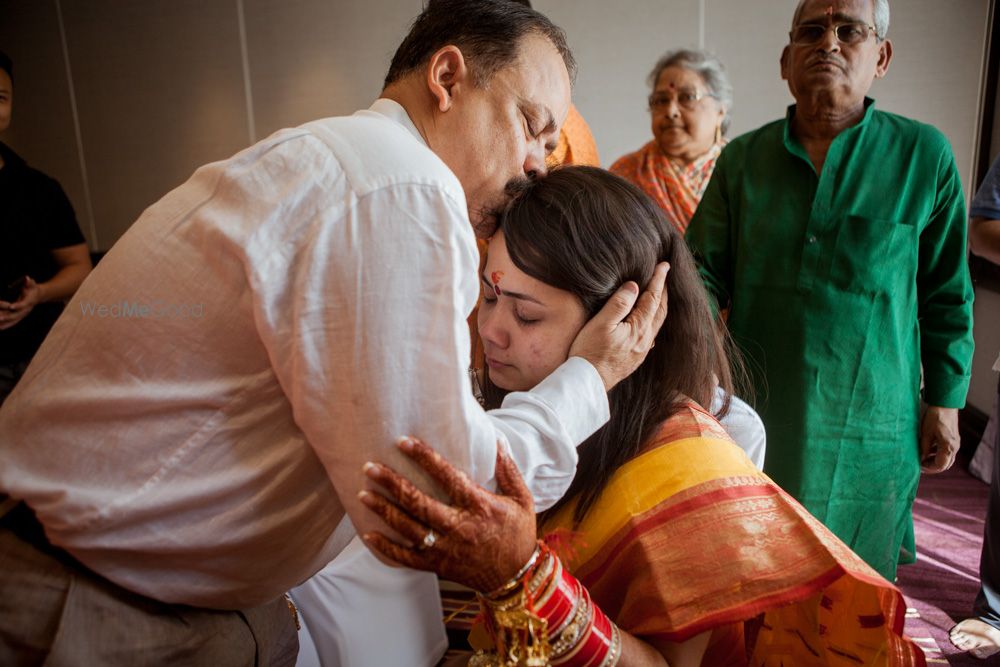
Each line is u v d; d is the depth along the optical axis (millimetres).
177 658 756
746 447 1210
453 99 816
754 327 1801
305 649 1471
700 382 999
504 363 933
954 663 1938
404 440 598
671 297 963
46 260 2334
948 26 3260
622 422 908
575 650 690
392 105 829
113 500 683
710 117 2859
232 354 671
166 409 679
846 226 1691
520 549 645
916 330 1783
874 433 1737
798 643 894
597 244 869
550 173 938
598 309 883
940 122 3354
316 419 629
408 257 610
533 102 833
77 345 710
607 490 872
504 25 815
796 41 1723
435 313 611
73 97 4699
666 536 792
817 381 1730
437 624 1803
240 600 790
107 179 4785
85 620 710
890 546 1814
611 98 3830
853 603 817
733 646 881
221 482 689
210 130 4566
